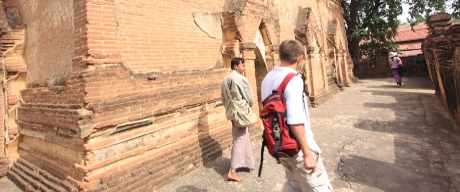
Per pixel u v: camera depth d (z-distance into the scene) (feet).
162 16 14.99
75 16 12.42
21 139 17.79
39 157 15.53
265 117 7.47
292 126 6.94
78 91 11.71
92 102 11.50
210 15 18.37
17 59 17.98
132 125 12.82
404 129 20.38
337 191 11.89
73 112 11.47
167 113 14.62
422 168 13.71
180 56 15.96
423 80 52.37
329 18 47.57
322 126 23.03
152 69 14.28
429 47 30.55
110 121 11.87
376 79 63.26
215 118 18.06
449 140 17.29
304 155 6.91
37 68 16.56
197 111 16.69
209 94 17.42
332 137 19.69
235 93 13.38
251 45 20.42
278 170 14.60
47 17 15.35
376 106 29.66
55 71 14.62
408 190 11.71
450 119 21.85
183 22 16.28
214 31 18.67
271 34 24.32
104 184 11.63
